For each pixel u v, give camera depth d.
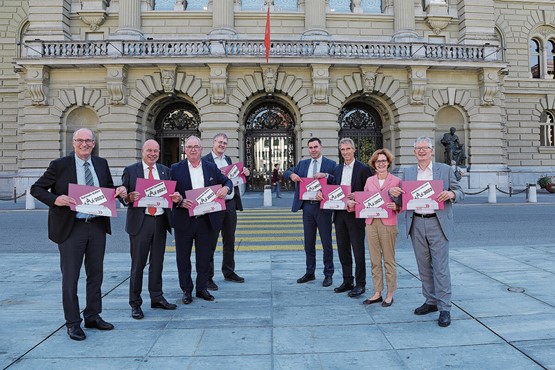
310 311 5.57
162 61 23.66
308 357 4.09
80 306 5.81
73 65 23.95
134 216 5.48
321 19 25.80
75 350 4.30
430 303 5.39
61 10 25.59
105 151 24.50
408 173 5.60
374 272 5.93
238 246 10.58
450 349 4.25
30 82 24.05
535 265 8.00
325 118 25.09
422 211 5.18
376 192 5.80
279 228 13.47
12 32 29.19
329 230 7.01
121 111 24.53
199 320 5.24
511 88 30.91
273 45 24.42
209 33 25.50
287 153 27.89
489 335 4.61
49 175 4.80
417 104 25.62
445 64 25.05
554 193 28.20
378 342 4.46
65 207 4.71
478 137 26.38
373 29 27.12
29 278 7.44
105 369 3.85
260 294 6.43
